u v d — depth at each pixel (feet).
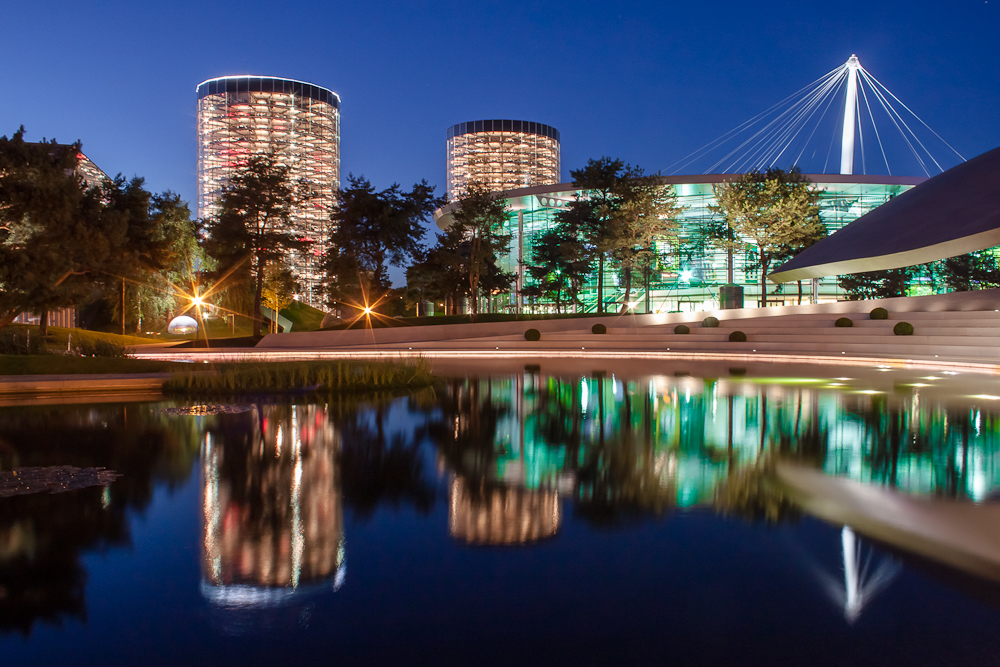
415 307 223.71
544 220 187.01
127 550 14.35
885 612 11.06
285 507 17.71
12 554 14.07
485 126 583.17
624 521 16.24
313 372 53.47
